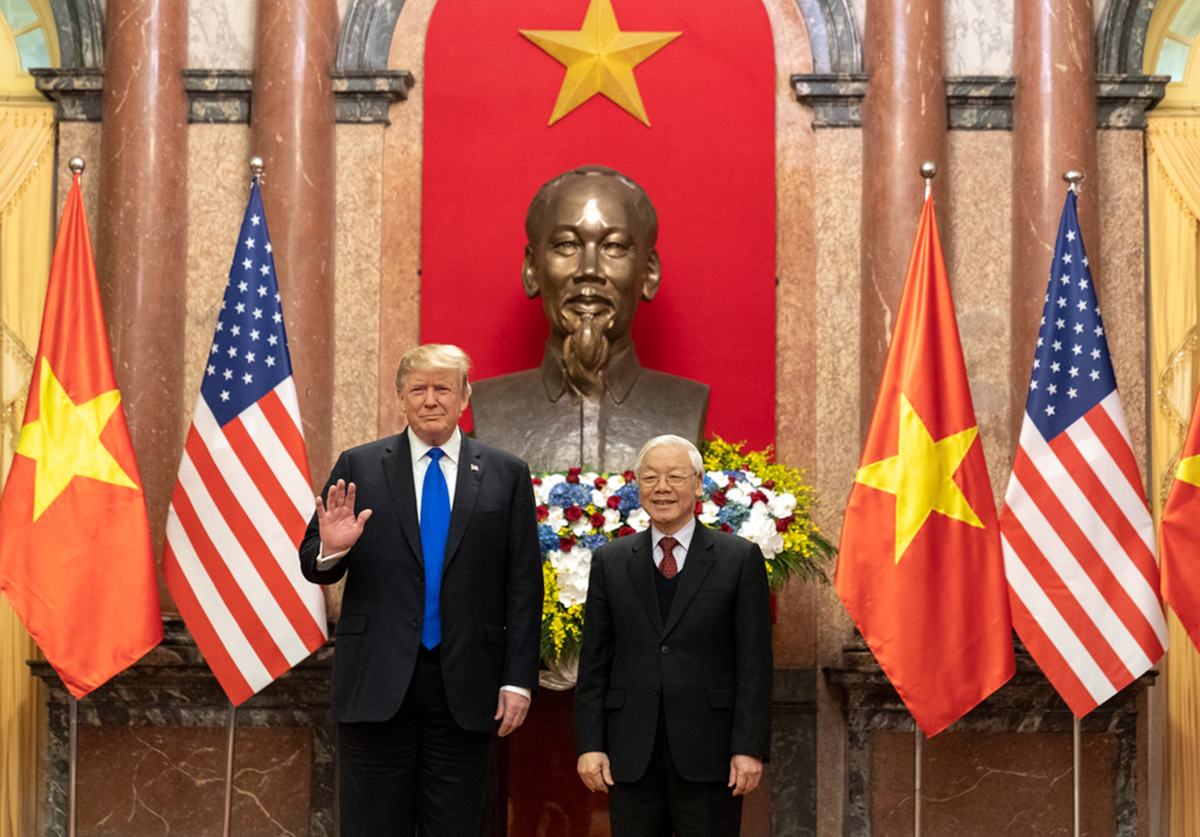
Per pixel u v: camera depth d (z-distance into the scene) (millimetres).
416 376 3457
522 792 5215
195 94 5895
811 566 5094
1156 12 6078
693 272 5875
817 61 5961
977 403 5785
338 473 3551
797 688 5609
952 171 5898
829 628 5664
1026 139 5785
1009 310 5828
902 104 5738
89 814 5414
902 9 5785
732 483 4785
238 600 4695
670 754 3549
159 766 5426
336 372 5852
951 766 5289
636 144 5938
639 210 5348
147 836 5391
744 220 5895
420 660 3365
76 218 4828
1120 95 5887
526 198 5922
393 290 5895
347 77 5910
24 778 5609
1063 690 4582
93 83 5906
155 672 5348
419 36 6023
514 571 3518
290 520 4742
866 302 5734
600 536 4547
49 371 4691
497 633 3469
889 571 4547
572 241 5254
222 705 5430
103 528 4598
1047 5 5789
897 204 5684
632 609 3625
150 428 5605
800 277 5883
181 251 5797
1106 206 5902
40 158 5949
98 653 4512
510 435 5223
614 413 5234
